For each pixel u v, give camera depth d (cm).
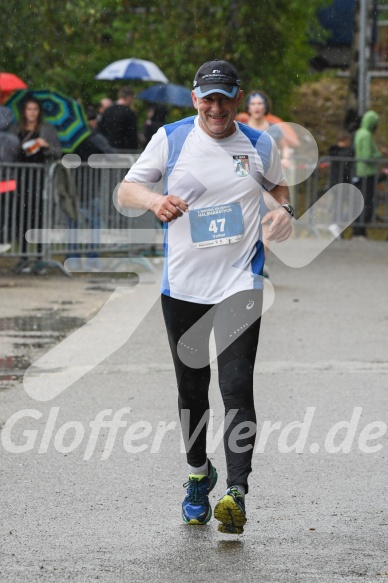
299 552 951
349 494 1119
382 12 5566
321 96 5397
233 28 4172
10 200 2686
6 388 1575
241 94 1016
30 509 1066
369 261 3169
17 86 2856
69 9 3941
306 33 4619
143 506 1080
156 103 3419
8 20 3872
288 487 1141
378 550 955
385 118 5375
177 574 897
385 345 1920
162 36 4175
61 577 888
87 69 4088
